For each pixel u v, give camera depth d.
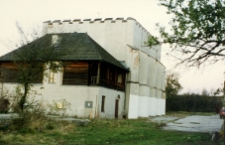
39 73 22.34
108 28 37.72
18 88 20.14
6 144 12.14
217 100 66.38
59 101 29.25
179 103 69.50
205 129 22.48
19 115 16.08
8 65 30.59
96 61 28.50
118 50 37.06
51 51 22.20
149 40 14.30
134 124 24.53
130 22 37.03
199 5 13.30
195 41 13.76
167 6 13.67
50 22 38.75
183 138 15.32
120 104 34.53
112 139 14.81
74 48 30.20
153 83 44.72
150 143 13.34
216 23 13.22
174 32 13.73
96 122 22.72
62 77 29.64
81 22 38.50
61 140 13.86
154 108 44.72
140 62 40.00
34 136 14.35
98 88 28.34
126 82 36.34
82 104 28.56
